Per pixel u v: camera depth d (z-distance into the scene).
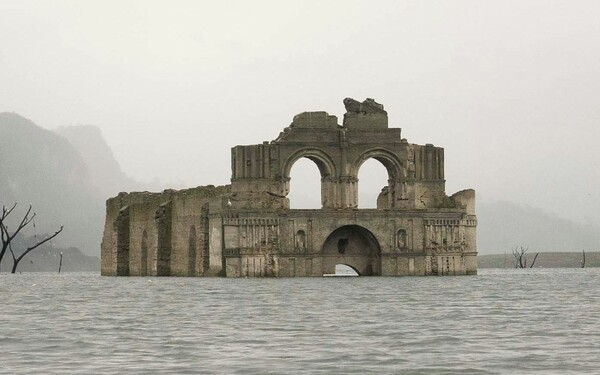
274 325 103.50
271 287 170.88
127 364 79.00
